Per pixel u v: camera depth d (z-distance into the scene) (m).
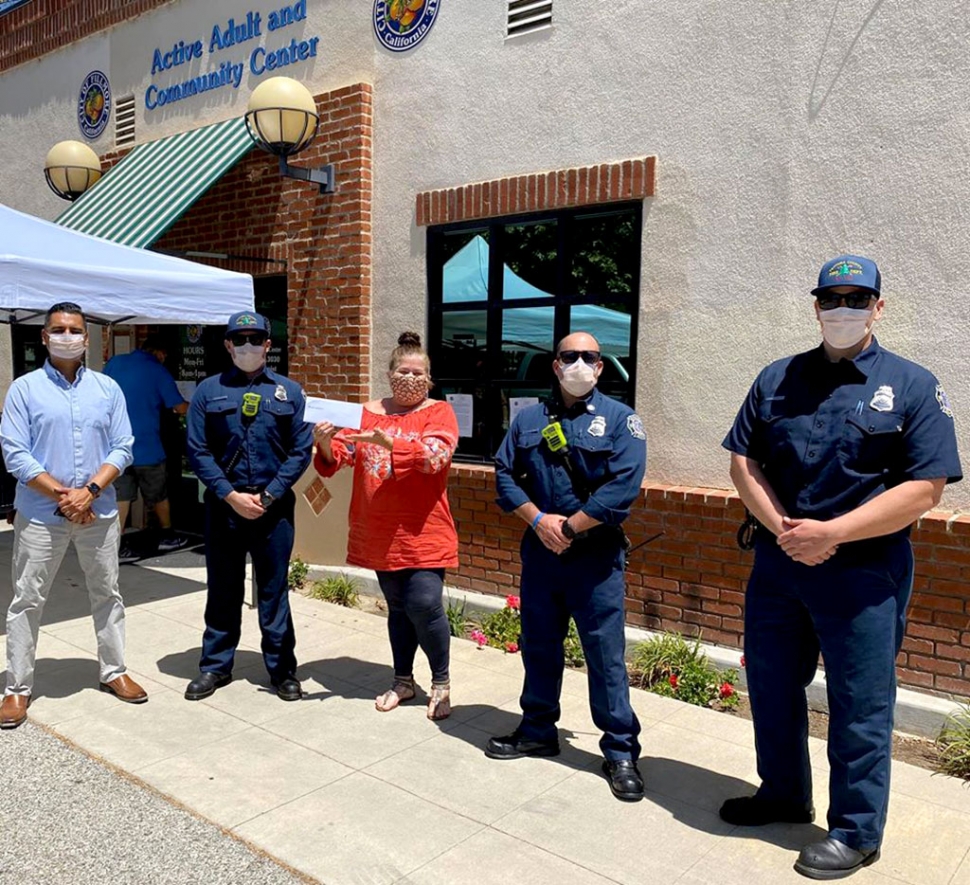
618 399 5.59
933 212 4.34
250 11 7.49
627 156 5.35
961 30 4.23
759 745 3.39
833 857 3.04
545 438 3.67
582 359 3.59
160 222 6.54
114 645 4.55
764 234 4.86
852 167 4.56
